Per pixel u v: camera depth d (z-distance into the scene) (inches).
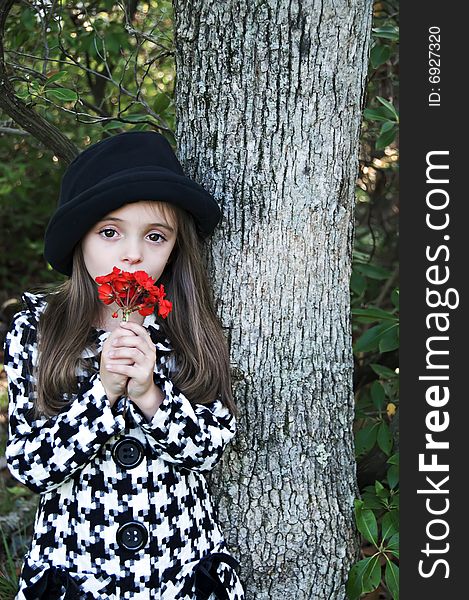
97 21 112.4
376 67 105.6
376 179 135.3
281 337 75.5
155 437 63.4
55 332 67.4
